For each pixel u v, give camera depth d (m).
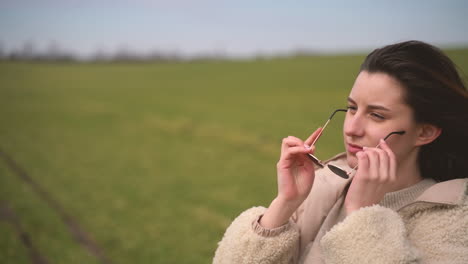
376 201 1.21
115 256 5.95
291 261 1.43
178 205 8.57
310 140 1.37
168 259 5.87
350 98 1.32
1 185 9.72
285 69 48.84
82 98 33.53
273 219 1.36
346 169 1.49
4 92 37.84
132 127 20.16
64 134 18.52
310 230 1.45
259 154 13.65
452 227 1.20
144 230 7.02
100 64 89.38
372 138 1.25
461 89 1.26
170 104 28.64
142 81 48.19
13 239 6.20
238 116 22.14
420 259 1.12
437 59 1.25
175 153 14.26
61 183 10.22
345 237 1.17
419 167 1.39
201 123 20.25
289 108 24.36
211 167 12.12
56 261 5.60
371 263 1.11
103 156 13.90
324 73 42.34
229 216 7.91
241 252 1.34
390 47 1.28
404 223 1.28
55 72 62.81
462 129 1.25
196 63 68.38
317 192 1.49
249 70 51.72
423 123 1.25
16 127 20.30
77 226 7.17
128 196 9.20
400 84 1.21
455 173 1.36
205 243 6.51
